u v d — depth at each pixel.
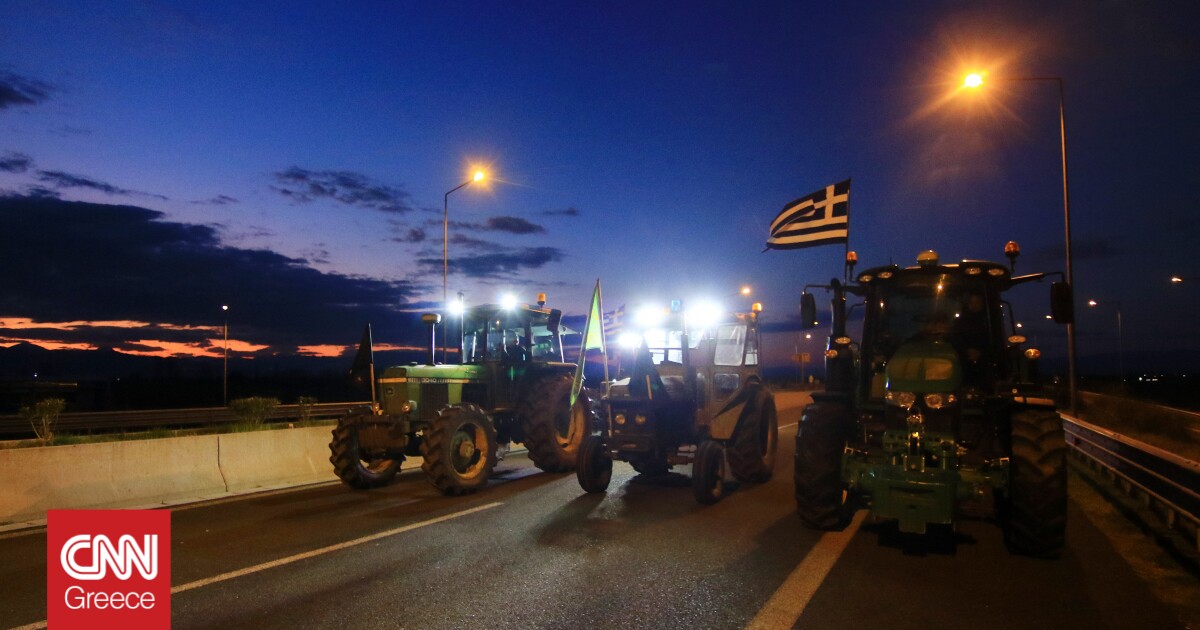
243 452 10.51
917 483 6.06
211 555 6.52
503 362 12.09
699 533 7.27
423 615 4.89
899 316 7.75
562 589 5.44
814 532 7.30
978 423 6.98
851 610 4.96
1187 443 17.83
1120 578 5.72
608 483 9.78
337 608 5.04
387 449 10.30
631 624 4.70
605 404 9.48
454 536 7.22
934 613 4.90
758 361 11.32
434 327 11.76
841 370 7.93
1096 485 10.41
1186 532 7.07
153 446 9.41
